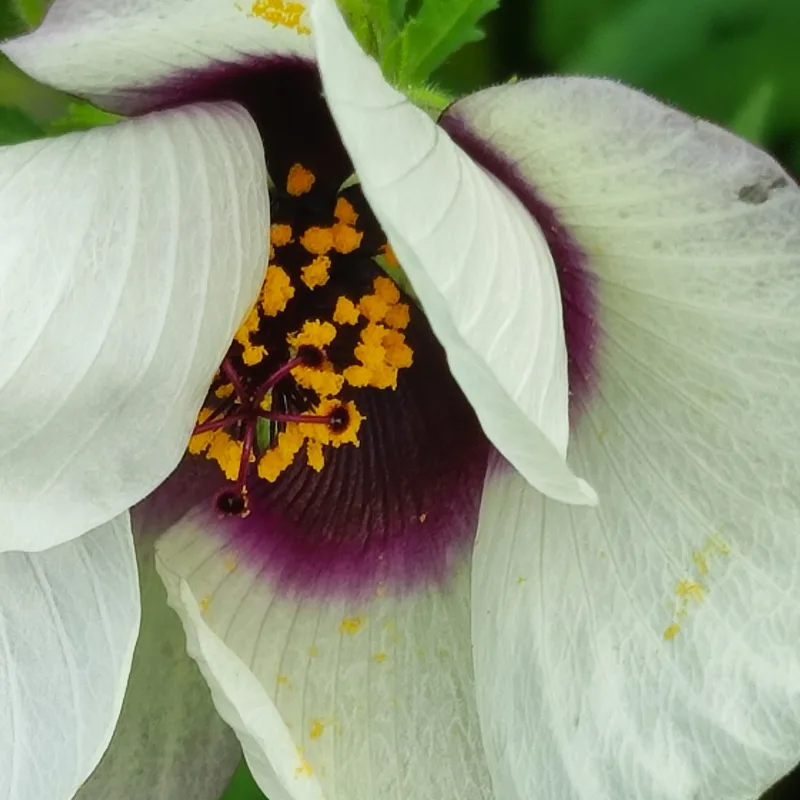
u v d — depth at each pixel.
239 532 0.20
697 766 0.18
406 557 0.20
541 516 0.19
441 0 0.19
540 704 0.19
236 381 0.19
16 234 0.17
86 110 0.20
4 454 0.17
